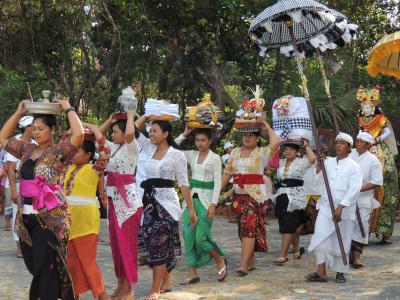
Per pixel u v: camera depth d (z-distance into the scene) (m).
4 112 15.38
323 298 6.45
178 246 6.57
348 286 7.04
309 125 8.59
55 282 5.09
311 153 8.50
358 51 17.14
